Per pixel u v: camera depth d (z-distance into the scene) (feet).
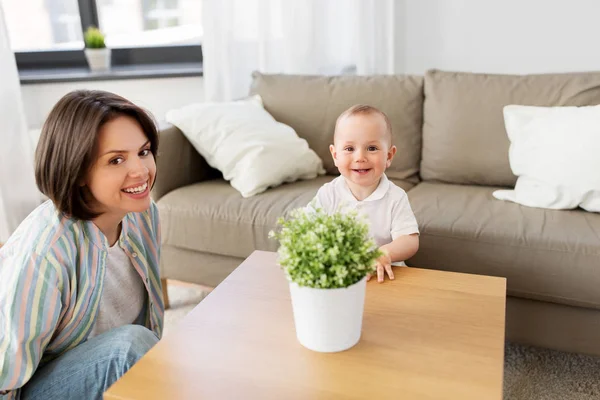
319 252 3.07
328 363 3.23
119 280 4.27
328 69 8.84
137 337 3.77
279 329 3.58
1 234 8.54
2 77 8.09
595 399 4.99
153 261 4.53
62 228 3.69
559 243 4.93
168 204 6.23
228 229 5.94
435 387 3.01
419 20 8.43
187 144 6.85
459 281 4.11
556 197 5.59
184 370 3.21
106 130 3.51
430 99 6.86
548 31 7.90
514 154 6.16
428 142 6.86
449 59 8.51
